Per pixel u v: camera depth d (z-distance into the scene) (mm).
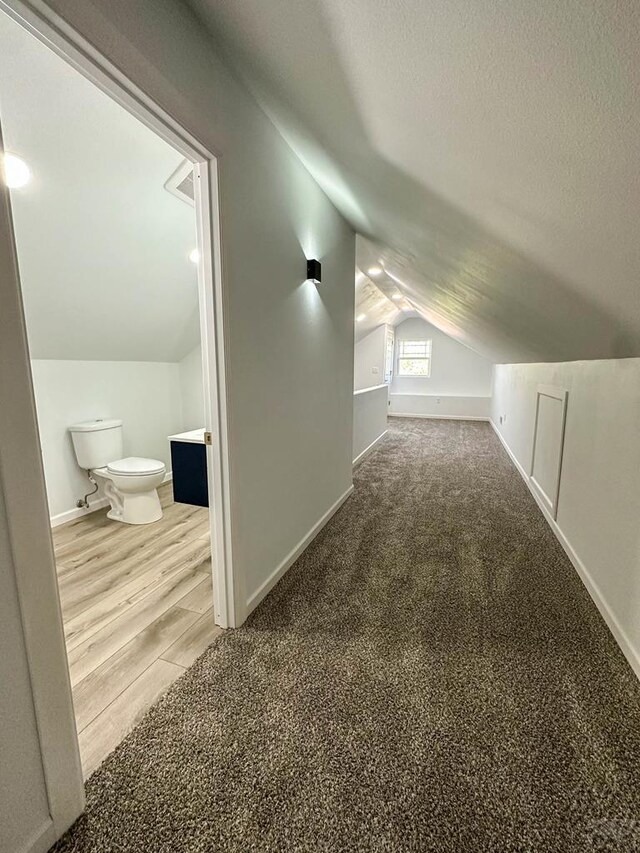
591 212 846
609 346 1643
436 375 8977
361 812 1028
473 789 1085
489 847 958
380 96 957
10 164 1612
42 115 1523
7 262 772
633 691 1416
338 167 1772
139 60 1046
